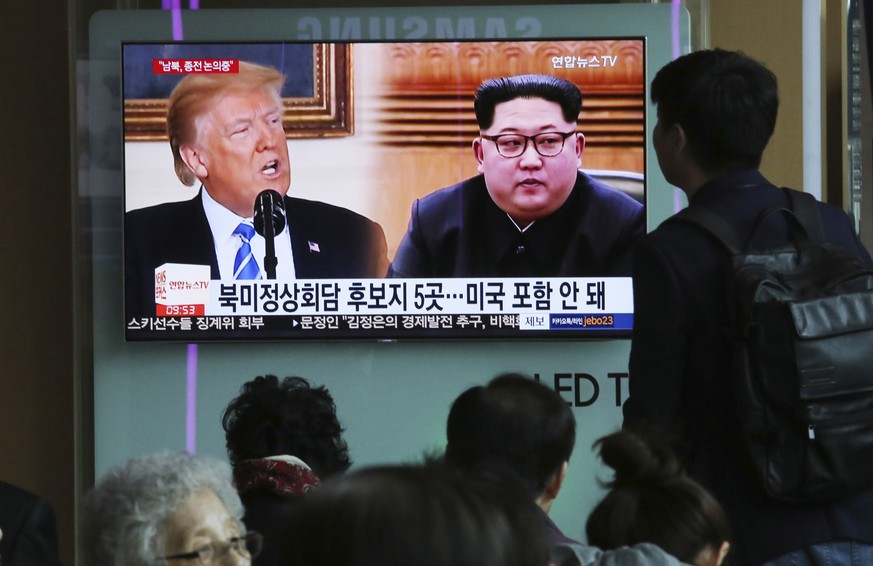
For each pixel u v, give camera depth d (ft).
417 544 4.17
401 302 21.67
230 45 21.62
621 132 21.68
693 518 8.52
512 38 21.59
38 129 23.13
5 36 23.04
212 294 21.62
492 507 4.35
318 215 21.70
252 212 21.67
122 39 21.75
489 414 9.69
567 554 8.06
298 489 11.50
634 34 21.84
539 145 21.62
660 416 10.99
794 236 11.19
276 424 12.48
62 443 23.32
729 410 10.87
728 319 10.84
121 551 8.04
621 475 8.94
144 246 21.58
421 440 21.85
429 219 21.70
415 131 21.72
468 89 21.68
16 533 11.05
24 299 23.20
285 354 21.88
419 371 21.90
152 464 8.35
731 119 11.39
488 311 21.65
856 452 10.37
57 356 23.29
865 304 10.54
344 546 4.18
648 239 11.36
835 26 22.89
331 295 21.67
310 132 21.72
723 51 11.79
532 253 21.65
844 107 22.75
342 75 21.65
